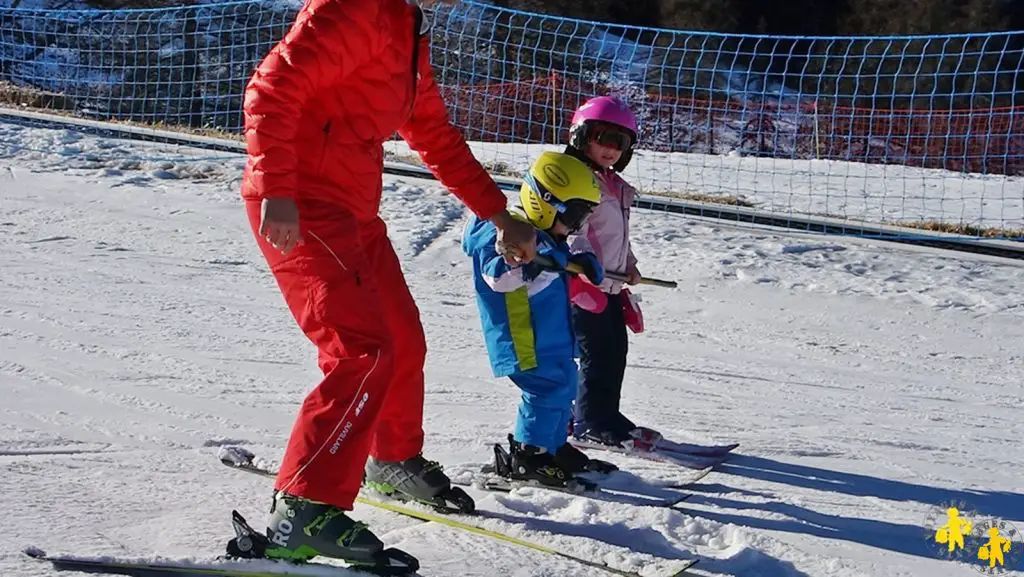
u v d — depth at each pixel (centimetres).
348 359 305
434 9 358
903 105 2778
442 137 361
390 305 348
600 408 474
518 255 367
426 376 599
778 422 564
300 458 300
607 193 450
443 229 1066
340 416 300
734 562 345
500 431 491
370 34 311
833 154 2362
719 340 780
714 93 2638
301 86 301
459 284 889
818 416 587
